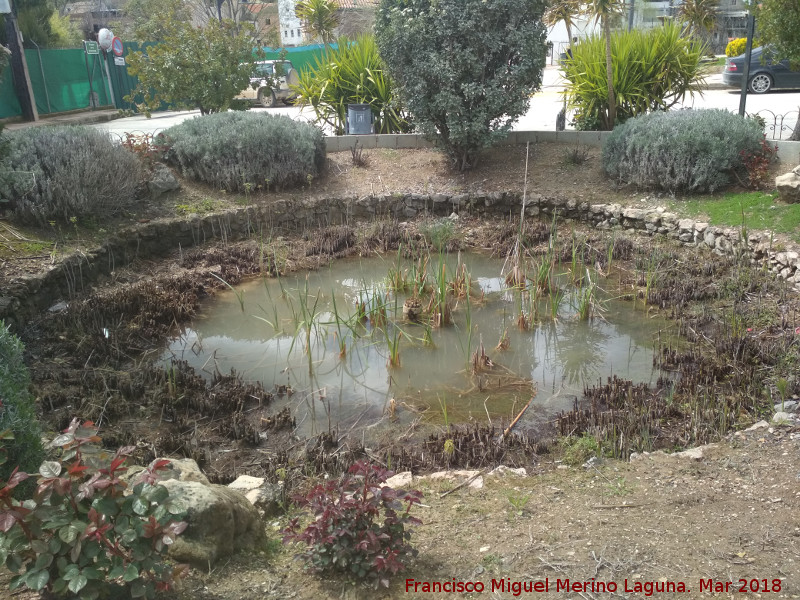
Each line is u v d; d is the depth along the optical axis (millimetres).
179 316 7383
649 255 8703
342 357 6445
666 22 12219
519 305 7418
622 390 5402
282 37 41719
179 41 12414
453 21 10156
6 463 3064
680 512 3496
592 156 11281
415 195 10547
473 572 2963
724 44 29906
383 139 12195
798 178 8672
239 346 6801
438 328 7102
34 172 8102
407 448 4805
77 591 2273
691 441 4566
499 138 10859
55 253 7688
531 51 10344
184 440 4785
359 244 9711
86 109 24047
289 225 10234
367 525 2846
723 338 6238
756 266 7859
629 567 2967
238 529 3143
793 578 2859
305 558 2852
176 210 9586
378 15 10781
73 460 2559
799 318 6418
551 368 6148
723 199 9367
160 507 2445
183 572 2582
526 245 9477
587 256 8883
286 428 5176
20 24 23953
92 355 6199
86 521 2463
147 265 8719
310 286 8453
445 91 10305
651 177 9766
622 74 11633
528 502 3684
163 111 24578
